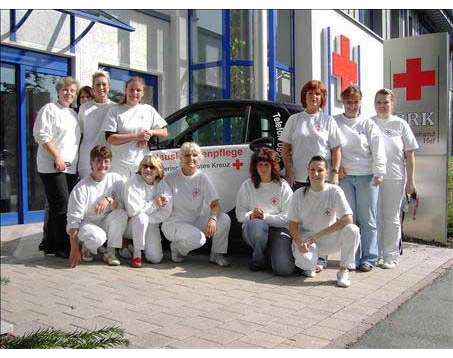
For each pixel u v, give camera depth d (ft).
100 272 17.10
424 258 19.47
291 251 16.56
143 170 17.75
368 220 17.29
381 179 16.74
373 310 13.25
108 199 17.74
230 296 14.48
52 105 18.40
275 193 17.26
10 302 13.98
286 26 38.93
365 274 17.01
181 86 34.99
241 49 35.09
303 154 17.03
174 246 18.40
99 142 19.31
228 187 18.67
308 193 16.12
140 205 17.71
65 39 27.55
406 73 23.29
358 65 47.21
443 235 22.54
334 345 10.96
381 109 18.01
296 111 18.43
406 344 11.09
